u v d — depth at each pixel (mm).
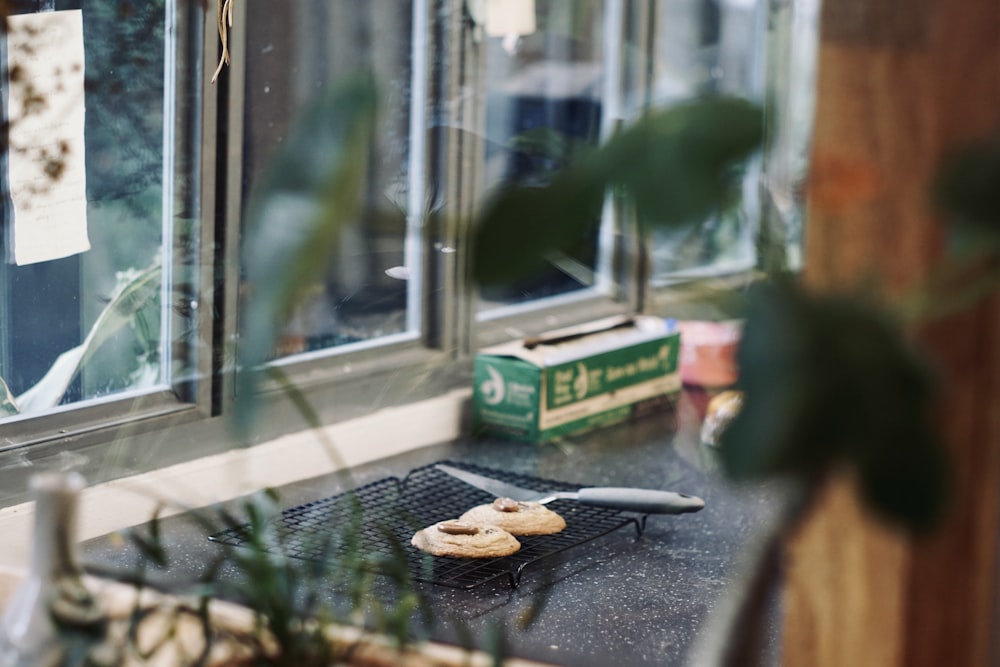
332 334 2266
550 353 2357
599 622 1840
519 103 2561
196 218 2141
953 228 617
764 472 559
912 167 976
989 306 993
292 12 2215
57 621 1536
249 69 2172
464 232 620
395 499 2088
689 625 1842
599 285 2521
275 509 1643
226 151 2160
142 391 2102
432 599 1851
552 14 2582
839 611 1188
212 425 2115
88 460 2047
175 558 1913
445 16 2389
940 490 551
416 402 2320
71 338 2090
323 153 642
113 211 2105
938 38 956
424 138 2361
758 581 814
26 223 2033
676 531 2053
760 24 2762
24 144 2014
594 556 1979
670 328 2498
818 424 555
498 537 1951
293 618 1551
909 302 685
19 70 1996
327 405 2223
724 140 577
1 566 1763
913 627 1141
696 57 2801
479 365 2348
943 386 583
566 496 2061
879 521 560
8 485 2000
